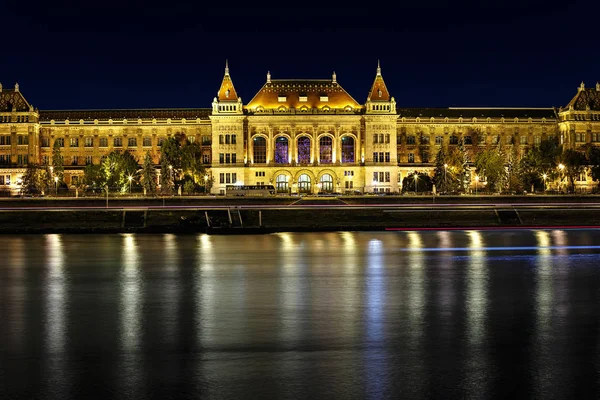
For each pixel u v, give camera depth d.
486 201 145.25
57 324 50.50
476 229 127.00
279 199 144.12
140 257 87.69
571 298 60.44
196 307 56.81
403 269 77.94
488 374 38.19
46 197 147.38
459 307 56.44
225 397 34.81
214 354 42.19
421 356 41.72
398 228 125.75
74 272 75.75
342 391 35.56
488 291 64.06
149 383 36.88
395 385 36.44
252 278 71.94
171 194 167.75
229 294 62.81
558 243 102.94
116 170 192.50
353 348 43.53
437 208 133.62
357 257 87.88
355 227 124.31
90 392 35.62
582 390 35.62
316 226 124.31
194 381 37.16
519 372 38.50
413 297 61.09
